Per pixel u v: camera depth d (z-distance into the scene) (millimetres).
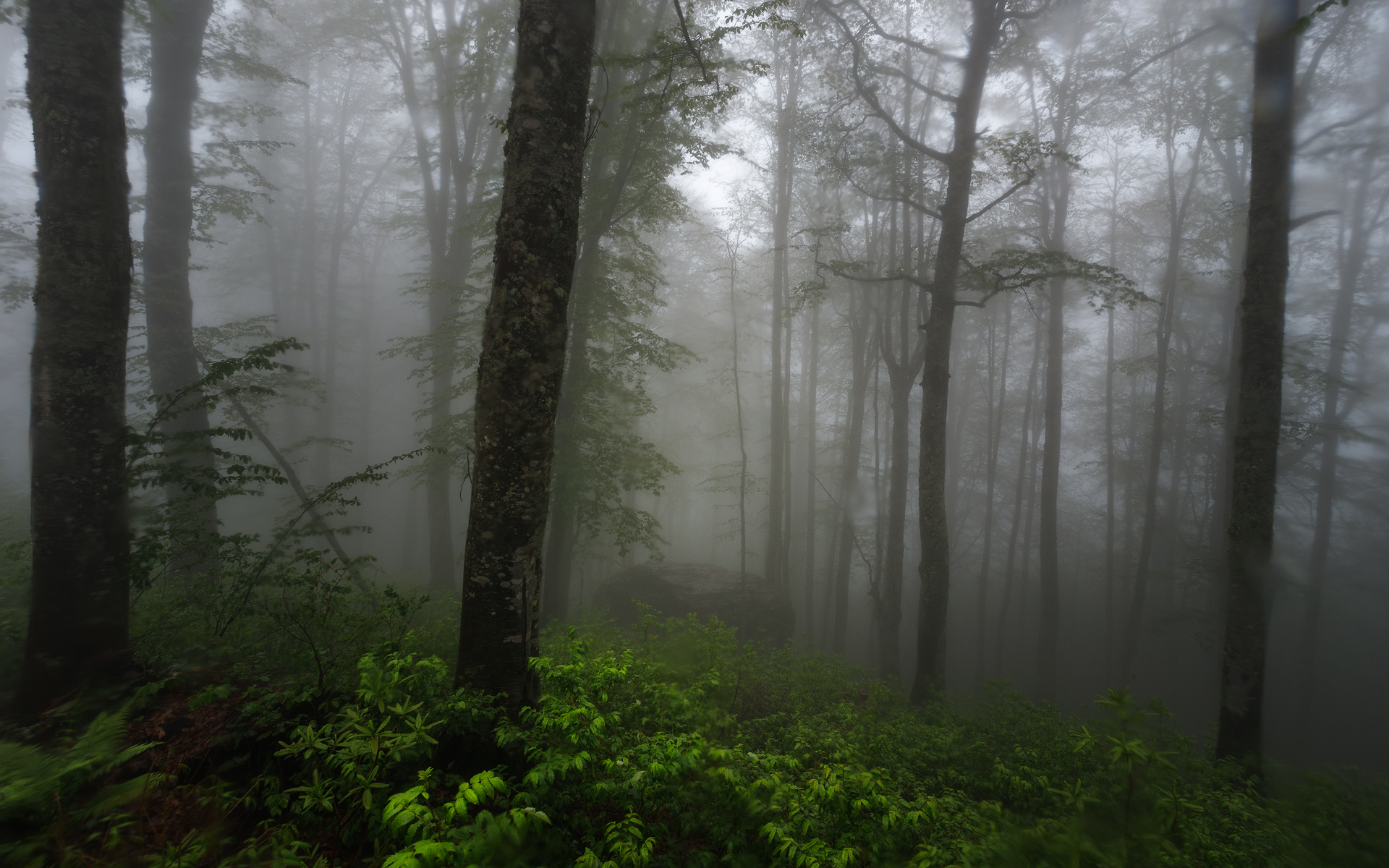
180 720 4355
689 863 3406
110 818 3053
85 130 5371
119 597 5445
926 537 11094
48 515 5168
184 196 11625
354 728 3512
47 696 4953
